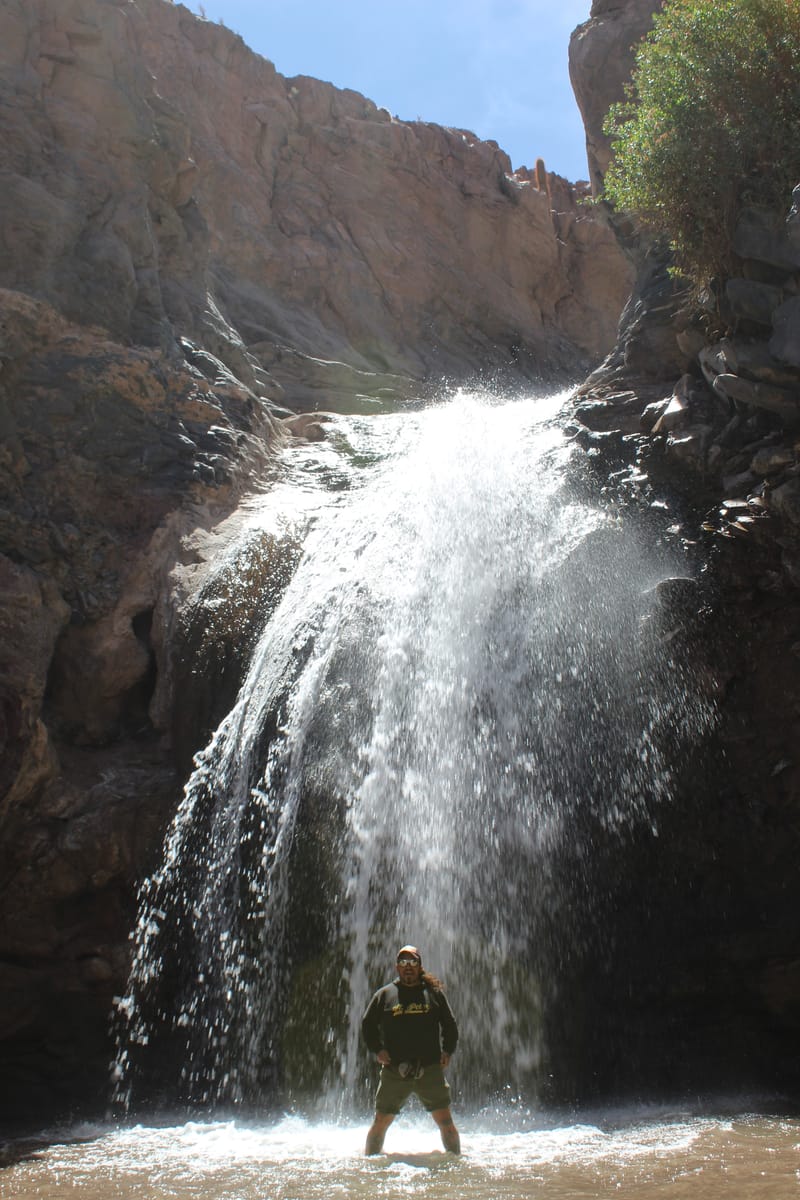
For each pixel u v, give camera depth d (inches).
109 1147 325.4
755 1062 397.7
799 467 420.5
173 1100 419.5
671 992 402.0
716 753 410.3
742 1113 338.6
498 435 561.9
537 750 426.9
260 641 496.7
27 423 552.1
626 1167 243.4
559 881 410.0
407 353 1025.5
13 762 455.2
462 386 1030.4
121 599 523.8
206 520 555.8
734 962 402.6
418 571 488.1
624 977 402.3
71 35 683.4
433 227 1115.3
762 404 439.8
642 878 406.0
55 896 447.5
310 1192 229.9
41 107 654.5
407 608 473.1
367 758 429.4
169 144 723.4
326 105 1114.7
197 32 1017.5
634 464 486.6
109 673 506.0
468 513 503.5
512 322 1118.4
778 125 459.2
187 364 623.8
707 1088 392.2
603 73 679.7
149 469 565.0
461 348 1077.1
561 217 1242.0
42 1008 439.5
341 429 677.9
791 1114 332.5
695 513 450.6
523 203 1177.4
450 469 530.6
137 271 650.2
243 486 587.5
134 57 716.7
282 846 420.2
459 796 431.8
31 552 522.3
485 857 420.2
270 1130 358.3
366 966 405.4
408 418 705.0
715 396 479.5
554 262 1192.2
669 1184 221.9
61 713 501.0
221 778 456.4
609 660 426.9
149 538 543.5
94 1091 431.8
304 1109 395.5
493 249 1154.7
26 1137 379.9
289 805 424.8
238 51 1045.2
